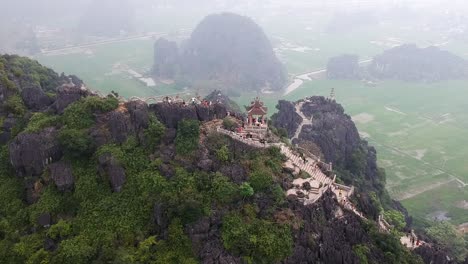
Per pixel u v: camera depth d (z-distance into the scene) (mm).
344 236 89062
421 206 179625
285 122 174250
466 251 130375
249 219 84500
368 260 86562
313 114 182000
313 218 88125
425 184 198500
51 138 98375
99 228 85812
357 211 98625
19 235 89750
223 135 99375
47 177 95750
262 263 79812
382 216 110500
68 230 86438
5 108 113500
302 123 172875
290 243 82062
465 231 158125
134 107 100375
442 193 190375
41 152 97125
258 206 87375
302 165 104062
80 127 98812
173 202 83750
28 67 160500
